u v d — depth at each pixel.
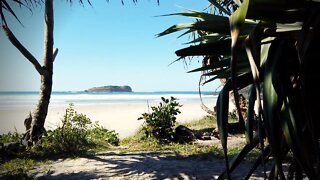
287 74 1.06
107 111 33.94
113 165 6.65
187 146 9.19
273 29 1.15
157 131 10.30
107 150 8.91
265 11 1.07
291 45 1.13
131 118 24.66
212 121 15.72
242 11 0.88
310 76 1.16
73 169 6.40
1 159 7.61
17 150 8.44
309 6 1.06
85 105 47.44
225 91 1.07
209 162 6.75
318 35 1.07
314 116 1.17
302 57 0.99
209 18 1.49
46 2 9.95
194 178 5.40
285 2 1.05
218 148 8.44
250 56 0.99
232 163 1.27
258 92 0.91
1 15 5.22
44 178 5.73
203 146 9.01
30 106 42.94
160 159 7.31
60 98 77.12
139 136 11.03
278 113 0.98
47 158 7.73
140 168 6.29
